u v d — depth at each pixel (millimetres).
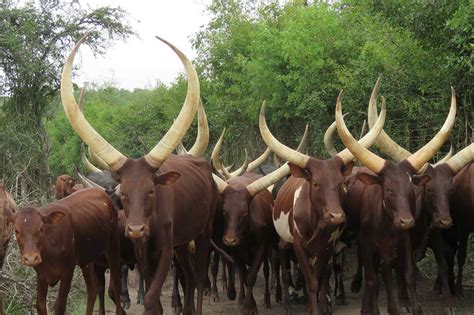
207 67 20859
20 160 18016
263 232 9578
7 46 17969
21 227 7035
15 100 18625
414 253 9133
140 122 26484
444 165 8648
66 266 7461
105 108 37094
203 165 8773
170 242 7414
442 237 9352
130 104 32344
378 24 12305
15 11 18516
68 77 7000
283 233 9070
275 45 15195
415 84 11477
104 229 8102
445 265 9023
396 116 12023
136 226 6711
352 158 7848
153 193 6984
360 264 10312
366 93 12227
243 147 18172
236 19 20484
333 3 15539
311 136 14484
